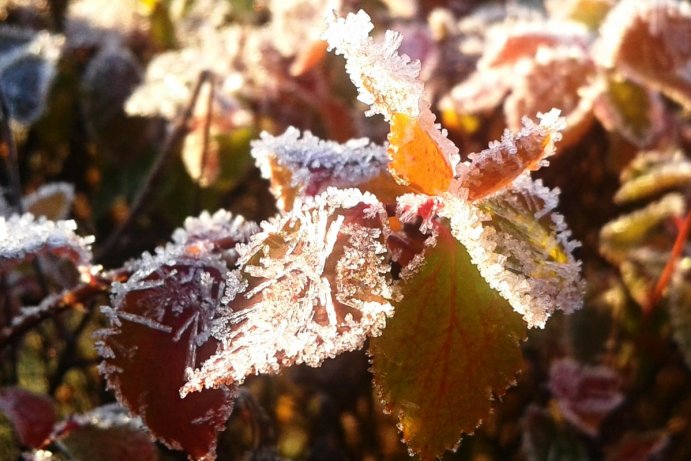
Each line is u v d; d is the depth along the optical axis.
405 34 0.44
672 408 0.41
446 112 0.41
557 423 0.39
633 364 0.40
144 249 0.41
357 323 0.19
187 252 0.22
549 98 0.38
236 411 0.28
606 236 0.38
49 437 0.28
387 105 0.19
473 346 0.20
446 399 0.20
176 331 0.21
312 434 0.39
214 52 0.41
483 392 0.20
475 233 0.19
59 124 0.44
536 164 0.20
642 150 0.40
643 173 0.39
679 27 0.35
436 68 0.44
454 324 0.20
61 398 0.37
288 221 0.20
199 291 0.21
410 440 0.20
